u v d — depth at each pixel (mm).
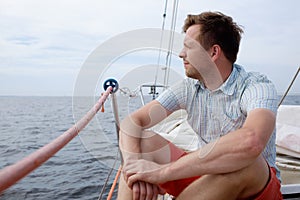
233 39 1316
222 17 1314
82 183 4414
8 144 12148
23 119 26328
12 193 5699
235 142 1051
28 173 597
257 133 1060
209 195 1106
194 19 1329
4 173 545
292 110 2871
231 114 1321
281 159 2473
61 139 795
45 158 679
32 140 12820
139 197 1151
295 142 2521
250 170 1081
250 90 1253
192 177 1210
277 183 1229
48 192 5117
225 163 1060
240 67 1376
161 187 1206
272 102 1191
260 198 1139
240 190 1114
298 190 1801
